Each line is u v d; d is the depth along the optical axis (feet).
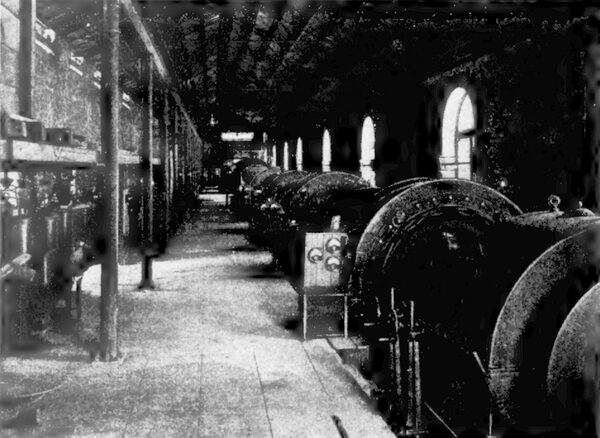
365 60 41.96
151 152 41.47
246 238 63.93
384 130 43.78
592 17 21.91
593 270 15.69
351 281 25.17
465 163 33.14
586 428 15.16
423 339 19.70
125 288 37.42
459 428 17.37
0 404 18.16
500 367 15.89
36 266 25.68
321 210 32.01
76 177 36.24
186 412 18.15
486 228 23.34
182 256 51.21
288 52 52.16
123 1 29.30
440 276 21.47
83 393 19.62
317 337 26.63
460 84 31.99
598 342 15.15
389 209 23.86
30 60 23.49
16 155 15.05
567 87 23.22
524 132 26.14
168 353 24.11
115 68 23.03
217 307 32.35
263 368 22.39
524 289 15.72
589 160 22.17
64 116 36.94
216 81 79.36
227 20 44.01
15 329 24.00
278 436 16.57
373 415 18.15
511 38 26.89
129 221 51.83
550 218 17.06
